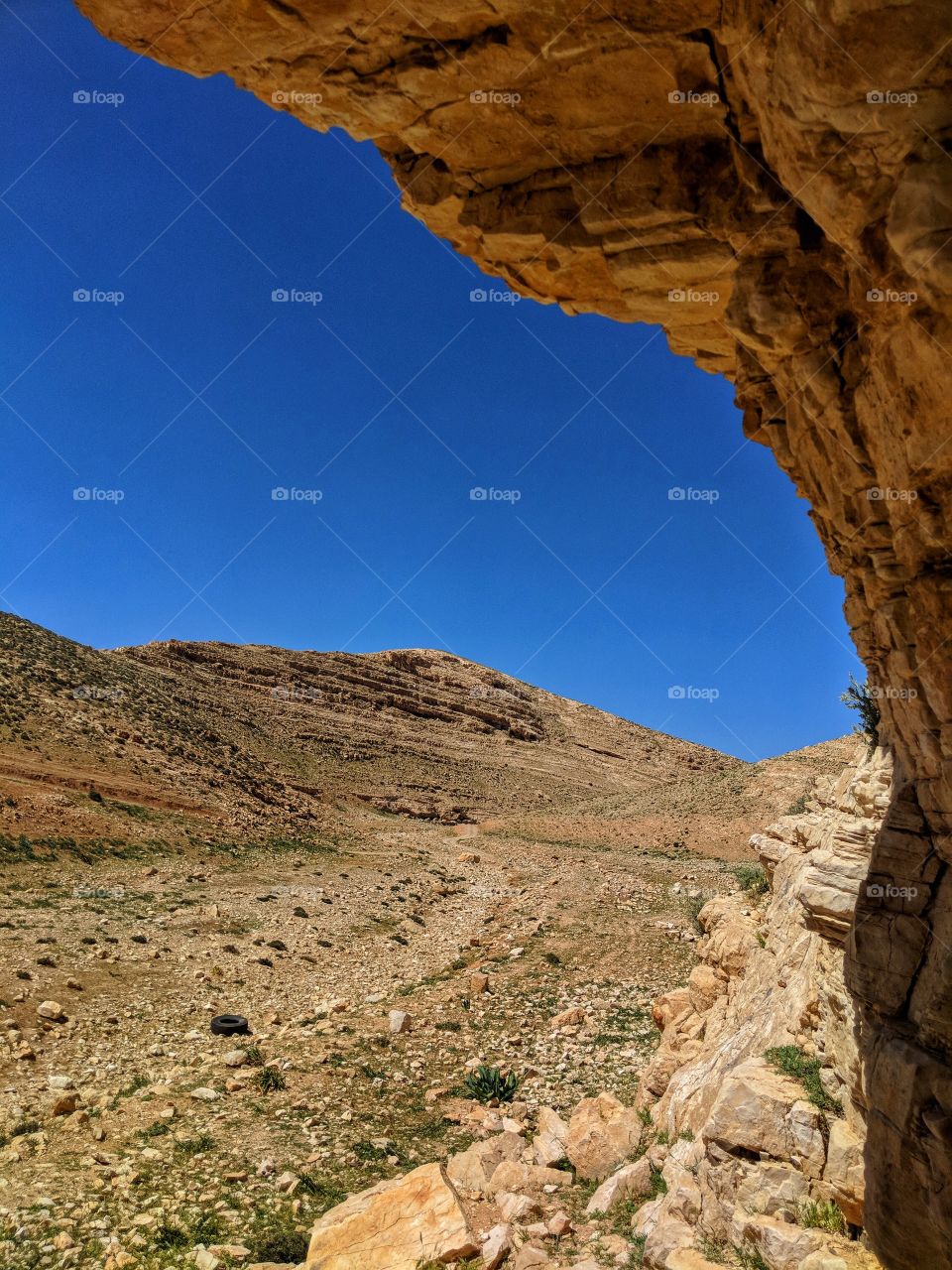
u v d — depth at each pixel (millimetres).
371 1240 9484
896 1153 5770
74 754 47031
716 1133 8539
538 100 5273
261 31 5270
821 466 5691
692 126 5223
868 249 4105
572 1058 18312
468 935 31297
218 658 115750
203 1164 12312
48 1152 12172
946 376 3838
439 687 151250
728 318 5336
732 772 87375
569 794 117562
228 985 22469
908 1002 6004
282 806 61188
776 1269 7301
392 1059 17969
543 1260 9250
